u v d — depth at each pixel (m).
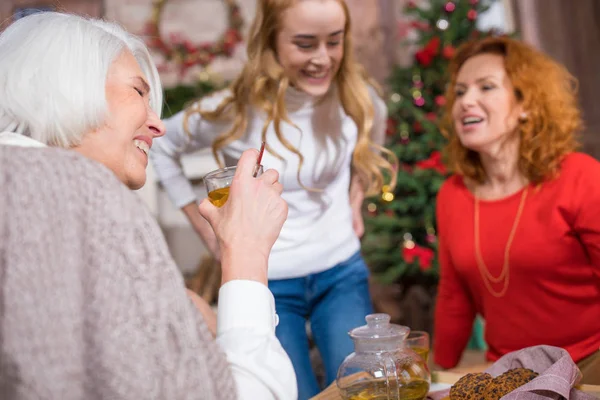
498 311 2.09
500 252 2.04
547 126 2.02
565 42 4.61
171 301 0.87
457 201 2.20
